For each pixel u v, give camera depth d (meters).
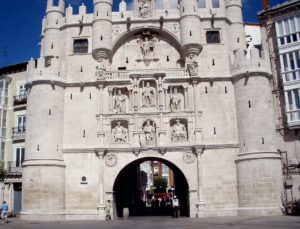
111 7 39.88
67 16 40.00
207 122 36.53
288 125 38.97
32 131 35.75
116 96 37.72
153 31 39.84
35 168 34.59
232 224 25.38
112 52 39.38
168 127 36.44
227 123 36.47
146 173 85.19
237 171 35.22
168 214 41.78
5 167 43.97
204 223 27.08
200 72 38.03
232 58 38.50
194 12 38.72
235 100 36.94
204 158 35.66
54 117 36.28
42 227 26.14
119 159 35.97
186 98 37.12
